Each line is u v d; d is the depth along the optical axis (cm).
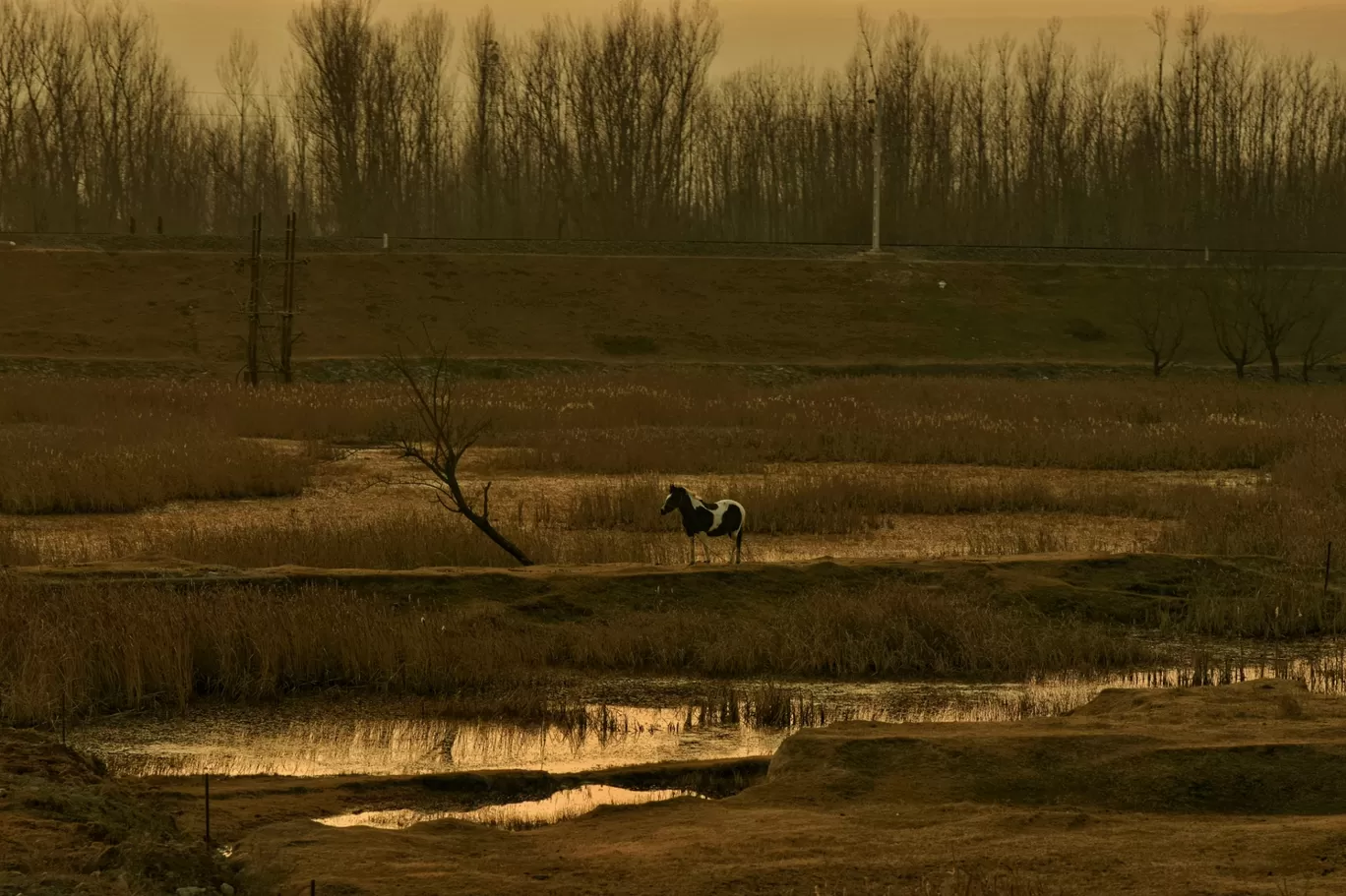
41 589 4756
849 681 4406
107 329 18562
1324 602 5225
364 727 3853
